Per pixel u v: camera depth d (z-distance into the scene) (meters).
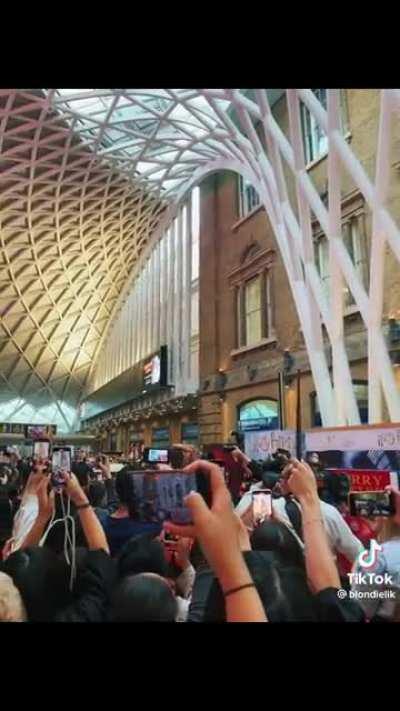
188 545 2.93
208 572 2.04
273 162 14.34
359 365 13.28
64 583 2.02
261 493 3.20
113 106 23.95
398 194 11.65
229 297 21.59
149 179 30.31
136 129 27.16
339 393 11.62
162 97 21.97
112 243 38.09
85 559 2.13
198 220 27.33
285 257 14.62
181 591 2.76
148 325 34.97
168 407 26.97
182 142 26.50
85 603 1.90
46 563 2.01
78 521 2.85
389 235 9.38
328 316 12.11
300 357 15.66
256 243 19.52
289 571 1.88
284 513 3.43
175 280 30.03
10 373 47.97
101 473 7.65
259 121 18.69
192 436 24.20
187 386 25.55
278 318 17.45
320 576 1.71
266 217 18.88
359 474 4.86
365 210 13.42
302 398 15.43
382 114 9.25
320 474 4.88
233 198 22.09
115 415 40.06
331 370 14.20
